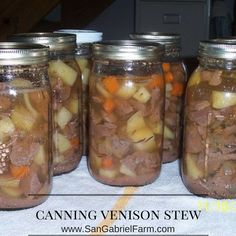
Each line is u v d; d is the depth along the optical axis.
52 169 0.76
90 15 2.03
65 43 0.81
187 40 2.75
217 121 0.72
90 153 0.82
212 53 0.71
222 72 0.72
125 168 0.78
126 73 0.76
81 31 0.98
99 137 0.79
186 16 2.72
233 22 2.77
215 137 0.73
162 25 2.75
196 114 0.74
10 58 0.66
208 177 0.74
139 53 0.74
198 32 2.73
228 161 0.73
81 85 0.87
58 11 2.09
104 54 0.75
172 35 0.89
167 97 0.89
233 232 0.65
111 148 0.78
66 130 0.84
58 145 0.83
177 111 0.91
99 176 0.80
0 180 0.69
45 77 0.72
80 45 0.93
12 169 0.69
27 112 0.69
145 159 0.78
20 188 0.69
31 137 0.69
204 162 0.74
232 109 0.71
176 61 0.90
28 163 0.69
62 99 0.82
